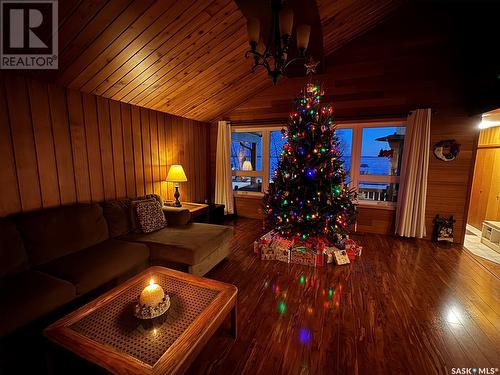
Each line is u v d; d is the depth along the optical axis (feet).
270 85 13.88
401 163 11.98
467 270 8.71
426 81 11.22
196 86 10.62
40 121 6.92
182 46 7.70
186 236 8.27
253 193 15.65
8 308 4.33
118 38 6.42
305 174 9.22
